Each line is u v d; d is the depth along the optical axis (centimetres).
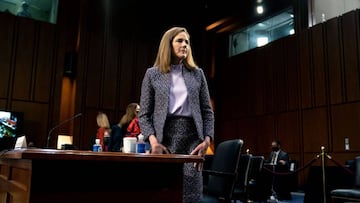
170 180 120
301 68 864
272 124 916
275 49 936
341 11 859
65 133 889
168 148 155
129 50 988
